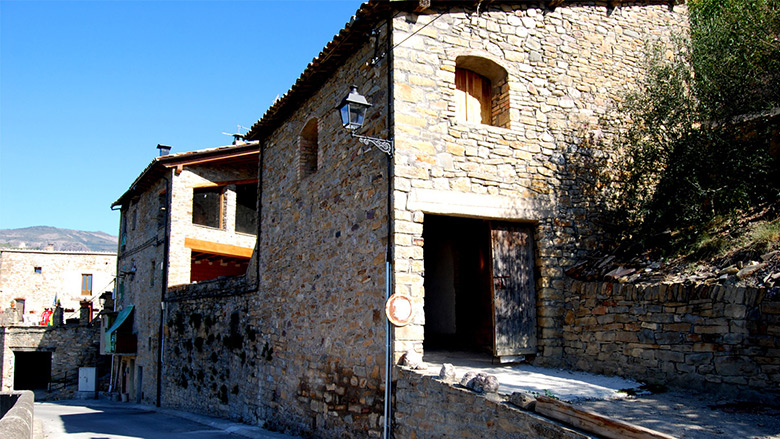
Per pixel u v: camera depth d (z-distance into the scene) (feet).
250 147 58.80
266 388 35.86
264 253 38.68
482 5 27.89
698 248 23.67
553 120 28.89
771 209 23.65
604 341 25.36
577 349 26.76
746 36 25.80
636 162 28.94
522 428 17.22
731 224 24.00
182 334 50.83
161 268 57.16
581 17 30.66
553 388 22.09
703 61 26.55
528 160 27.86
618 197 29.91
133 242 69.41
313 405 29.86
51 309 105.50
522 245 27.94
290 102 35.68
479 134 26.78
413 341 23.86
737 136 25.61
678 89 27.25
